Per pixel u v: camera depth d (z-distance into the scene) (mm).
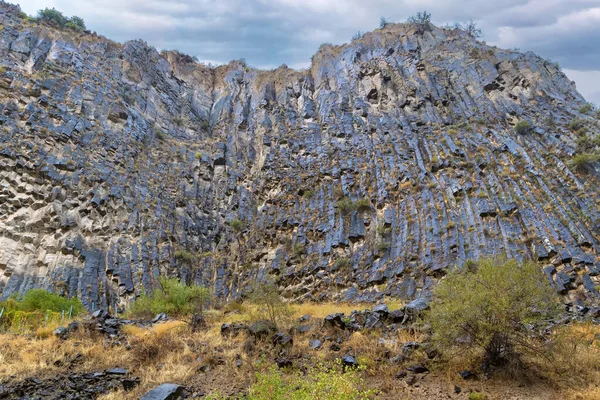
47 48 45156
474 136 39688
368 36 60875
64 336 10906
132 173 39906
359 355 8828
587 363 7617
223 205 44312
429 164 37688
